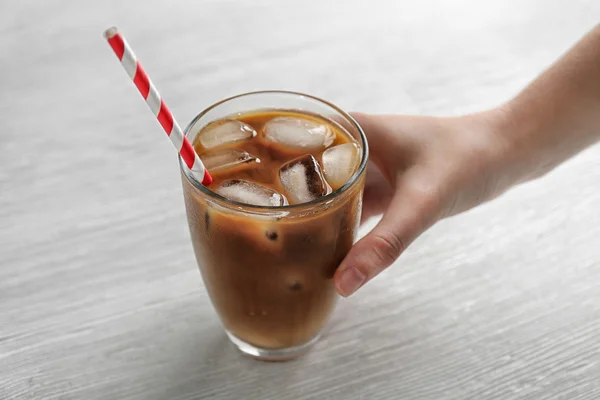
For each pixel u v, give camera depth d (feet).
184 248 1.78
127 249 1.77
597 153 2.00
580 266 1.73
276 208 1.34
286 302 1.48
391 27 2.45
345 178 1.44
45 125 2.08
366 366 1.58
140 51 2.34
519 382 1.54
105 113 2.12
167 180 1.93
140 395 1.53
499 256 1.76
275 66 2.29
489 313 1.65
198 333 1.63
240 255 1.41
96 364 1.58
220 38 2.39
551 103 1.68
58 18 2.48
